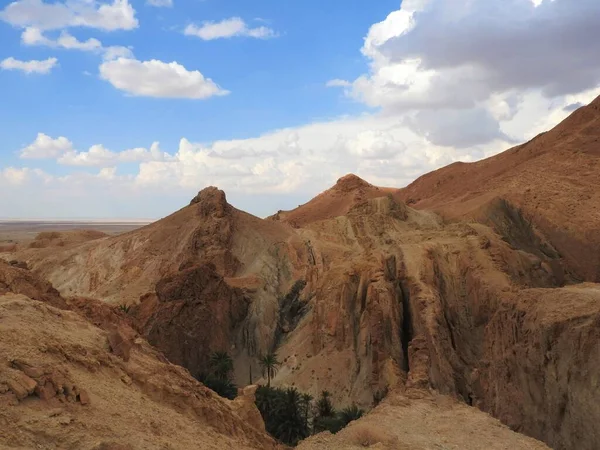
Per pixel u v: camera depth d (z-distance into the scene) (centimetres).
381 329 7544
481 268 9169
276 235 14850
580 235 12088
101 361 2214
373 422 3259
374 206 15288
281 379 8169
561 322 3700
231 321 10212
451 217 14512
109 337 2452
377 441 2816
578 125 17125
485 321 8369
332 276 9200
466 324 8569
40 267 15088
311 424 6388
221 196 15325
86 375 2045
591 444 3180
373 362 7219
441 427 3198
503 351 4675
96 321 3144
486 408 4759
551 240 12462
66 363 2023
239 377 9031
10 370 1692
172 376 2602
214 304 9725
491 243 10081
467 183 19238
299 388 7725
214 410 2511
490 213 13562
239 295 10825
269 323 10562
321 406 6631
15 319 2181
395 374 6681
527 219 13288
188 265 10394
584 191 13375
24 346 1917
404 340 8119
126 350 2436
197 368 8819
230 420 2630
